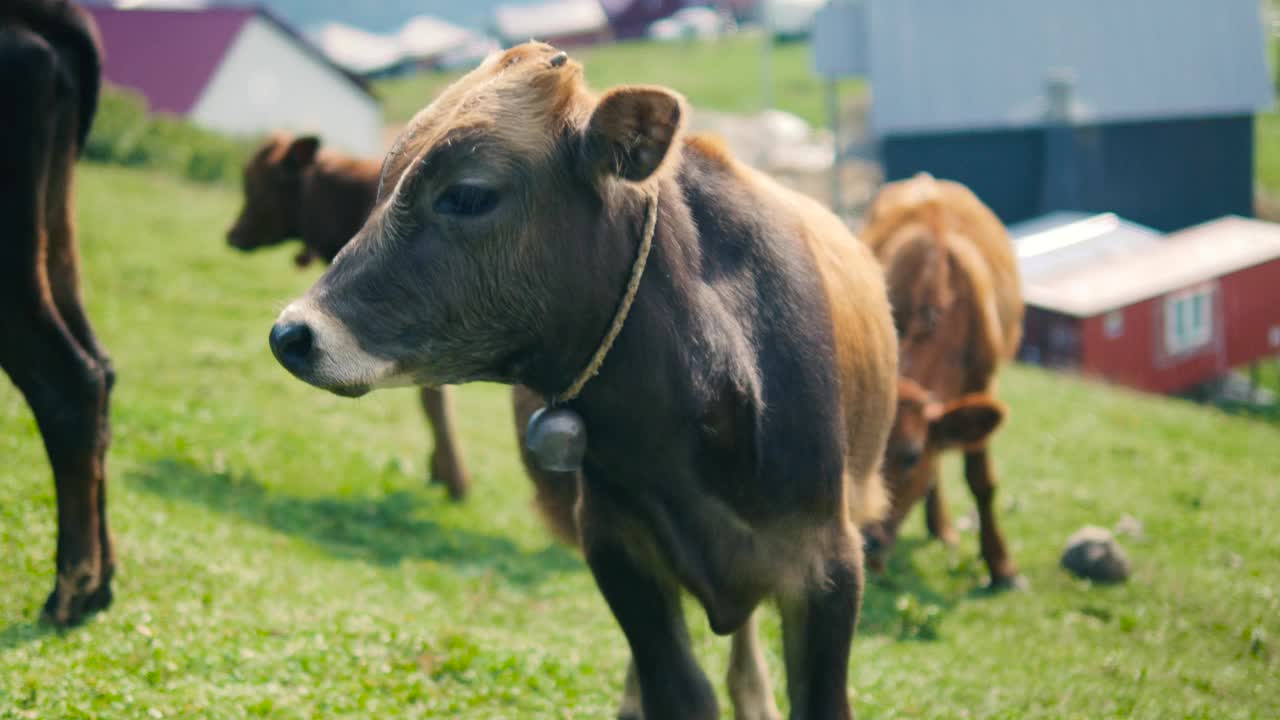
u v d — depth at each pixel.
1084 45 37.97
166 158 28.77
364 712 5.62
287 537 8.94
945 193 10.73
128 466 9.62
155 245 20.52
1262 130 52.91
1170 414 17.83
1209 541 11.24
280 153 10.73
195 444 10.66
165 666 5.80
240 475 10.25
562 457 3.94
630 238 3.88
